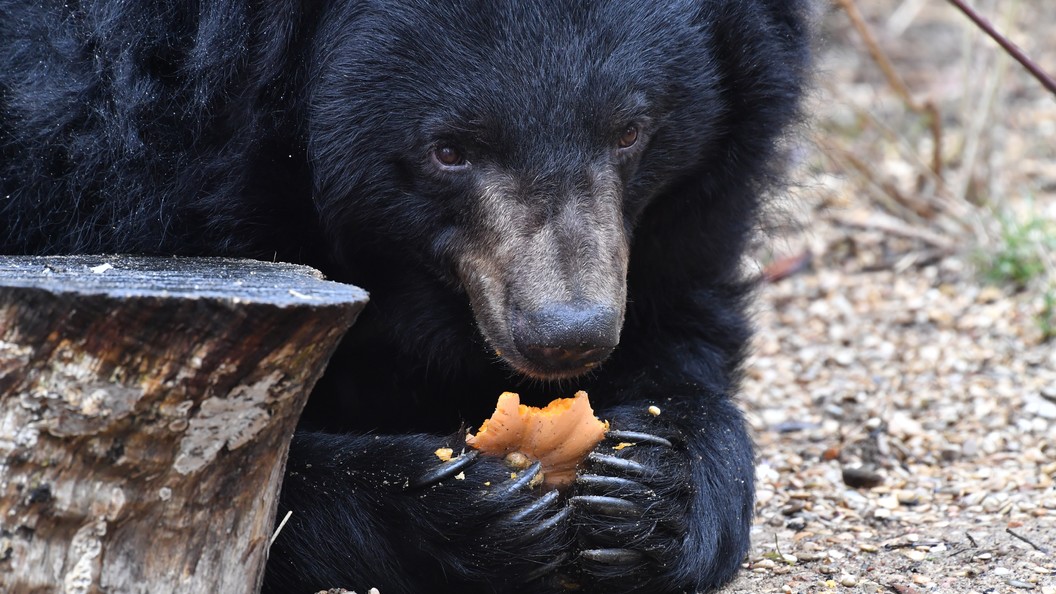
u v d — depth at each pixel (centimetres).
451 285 758
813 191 1386
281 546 696
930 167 1642
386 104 702
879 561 774
